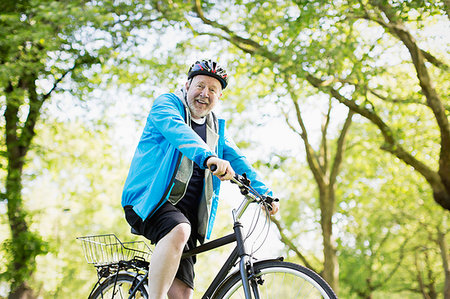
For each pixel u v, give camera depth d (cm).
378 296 2377
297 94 989
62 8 888
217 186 273
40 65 911
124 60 1055
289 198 2145
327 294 221
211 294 247
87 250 285
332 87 957
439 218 1805
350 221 2081
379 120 956
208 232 273
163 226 241
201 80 265
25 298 1038
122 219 2048
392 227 2036
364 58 905
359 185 1869
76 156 1352
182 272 263
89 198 1814
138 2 969
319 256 2170
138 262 271
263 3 962
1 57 927
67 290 1856
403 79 1056
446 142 872
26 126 1074
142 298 271
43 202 1559
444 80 965
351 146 1585
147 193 246
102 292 285
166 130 243
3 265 1016
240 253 239
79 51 973
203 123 277
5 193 1028
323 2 817
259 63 998
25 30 884
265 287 238
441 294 2177
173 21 1012
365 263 2050
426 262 2111
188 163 257
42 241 1028
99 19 864
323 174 1364
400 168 1541
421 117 1105
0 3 956
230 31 1027
